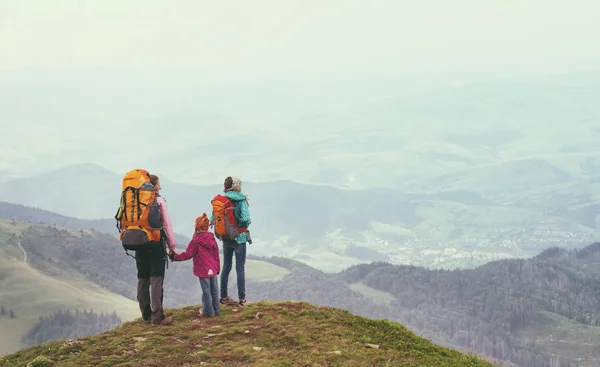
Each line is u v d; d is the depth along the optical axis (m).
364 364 13.31
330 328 15.80
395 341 15.49
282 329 15.48
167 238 15.94
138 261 16.34
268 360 13.28
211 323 16.36
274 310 17.44
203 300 16.89
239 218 18.00
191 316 17.20
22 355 14.80
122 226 15.66
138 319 17.03
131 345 14.65
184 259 16.61
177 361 13.52
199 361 13.44
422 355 14.62
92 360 13.78
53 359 14.09
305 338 14.84
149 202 15.52
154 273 16.14
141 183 15.55
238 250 18.17
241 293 18.44
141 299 16.47
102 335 15.75
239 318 16.73
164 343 14.73
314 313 17.00
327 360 13.47
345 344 14.59
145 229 15.47
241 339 14.92
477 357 16.22
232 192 18.03
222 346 14.38
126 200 15.44
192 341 14.84
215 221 17.94
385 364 13.43
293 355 13.69
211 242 17.02
